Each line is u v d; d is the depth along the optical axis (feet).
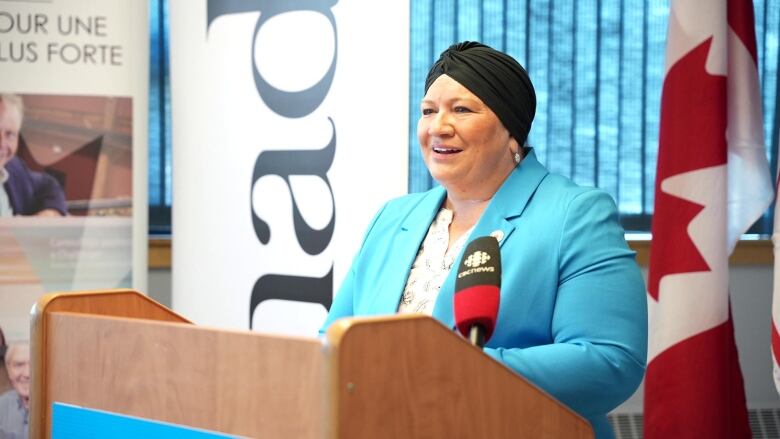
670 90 16.60
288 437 6.31
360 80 16.49
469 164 10.55
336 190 16.92
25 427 20.20
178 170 19.21
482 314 8.00
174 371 7.01
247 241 18.28
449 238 11.01
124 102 20.20
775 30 24.41
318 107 17.10
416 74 23.73
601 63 24.11
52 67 19.88
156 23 23.58
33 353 8.04
